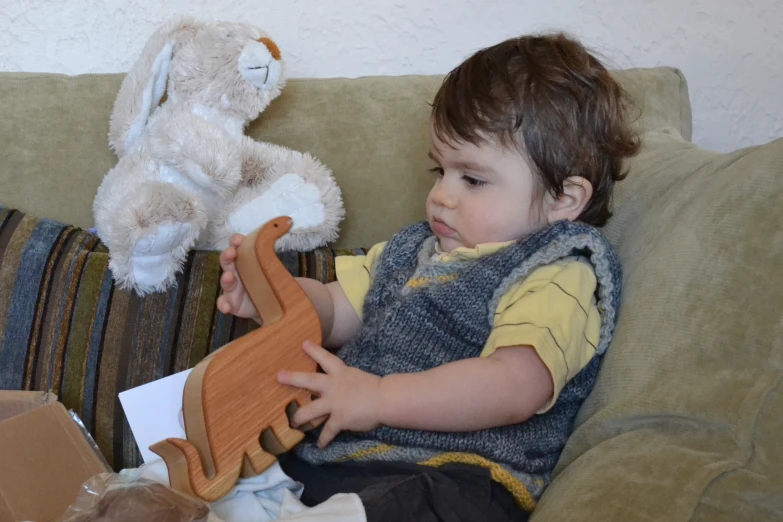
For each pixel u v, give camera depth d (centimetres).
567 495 60
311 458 81
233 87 103
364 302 94
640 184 91
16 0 119
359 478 74
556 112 82
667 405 63
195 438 67
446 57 135
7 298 91
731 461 56
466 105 83
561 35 97
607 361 76
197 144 96
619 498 55
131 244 87
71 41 123
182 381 86
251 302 80
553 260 81
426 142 113
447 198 86
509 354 73
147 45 104
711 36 141
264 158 105
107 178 101
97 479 68
